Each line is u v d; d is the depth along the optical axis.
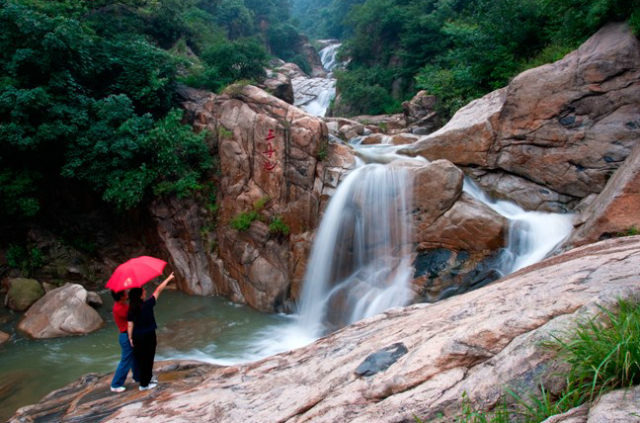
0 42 11.44
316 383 3.83
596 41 9.05
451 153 10.71
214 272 12.31
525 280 3.92
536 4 12.71
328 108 27.66
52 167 12.57
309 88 31.94
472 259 8.71
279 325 10.20
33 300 10.95
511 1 12.91
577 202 9.12
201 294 12.18
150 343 5.28
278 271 11.09
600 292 2.98
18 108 10.66
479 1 14.26
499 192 10.02
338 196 10.50
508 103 9.91
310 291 10.53
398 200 9.60
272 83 21.08
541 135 9.45
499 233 8.58
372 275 9.65
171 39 19.77
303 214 11.04
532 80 9.57
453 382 2.95
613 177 7.60
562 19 11.16
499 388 2.71
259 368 4.90
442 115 17.03
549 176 9.40
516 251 8.61
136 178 11.95
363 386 3.30
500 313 3.32
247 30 36.50
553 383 2.57
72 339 9.41
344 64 36.50
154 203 12.79
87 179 12.08
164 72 14.33
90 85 13.49
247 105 12.58
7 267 11.83
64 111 11.70
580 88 8.98
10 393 7.32
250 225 11.66
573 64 9.15
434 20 22.62
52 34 11.30
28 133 11.21
